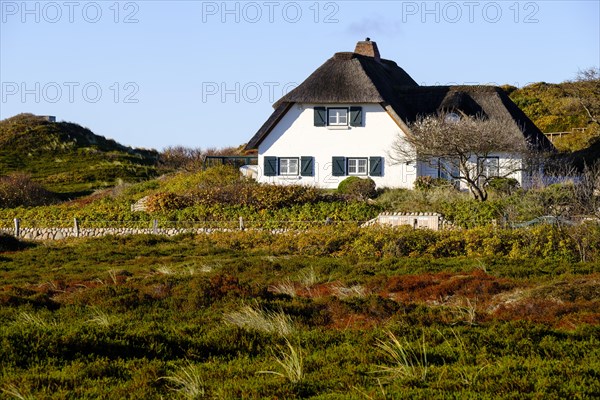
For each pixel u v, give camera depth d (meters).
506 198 67.19
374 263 48.38
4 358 21.94
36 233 69.25
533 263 48.00
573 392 18.45
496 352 23.33
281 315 29.11
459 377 20.08
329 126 89.38
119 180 112.88
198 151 134.88
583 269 44.28
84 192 105.94
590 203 60.50
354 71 90.06
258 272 45.41
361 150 88.94
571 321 29.72
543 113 130.00
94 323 27.69
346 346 24.16
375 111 88.88
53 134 141.88
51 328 25.19
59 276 45.59
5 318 30.28
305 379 20.20
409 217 64.31
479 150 74.69
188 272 44.34
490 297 35.62
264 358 23.36
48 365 21.88
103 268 49.69
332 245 57.25
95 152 137.12
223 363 22.98
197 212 71.62
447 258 53.03
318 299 32.94
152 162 140.25
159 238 64.00
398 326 26.48
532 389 18.84
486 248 53.91
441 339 25.03
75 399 18.88
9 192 90.06
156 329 26.62
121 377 21.19
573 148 108.25
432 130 76.19
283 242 59.47
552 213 60.97
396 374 20.28
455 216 65.06
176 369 21.88
